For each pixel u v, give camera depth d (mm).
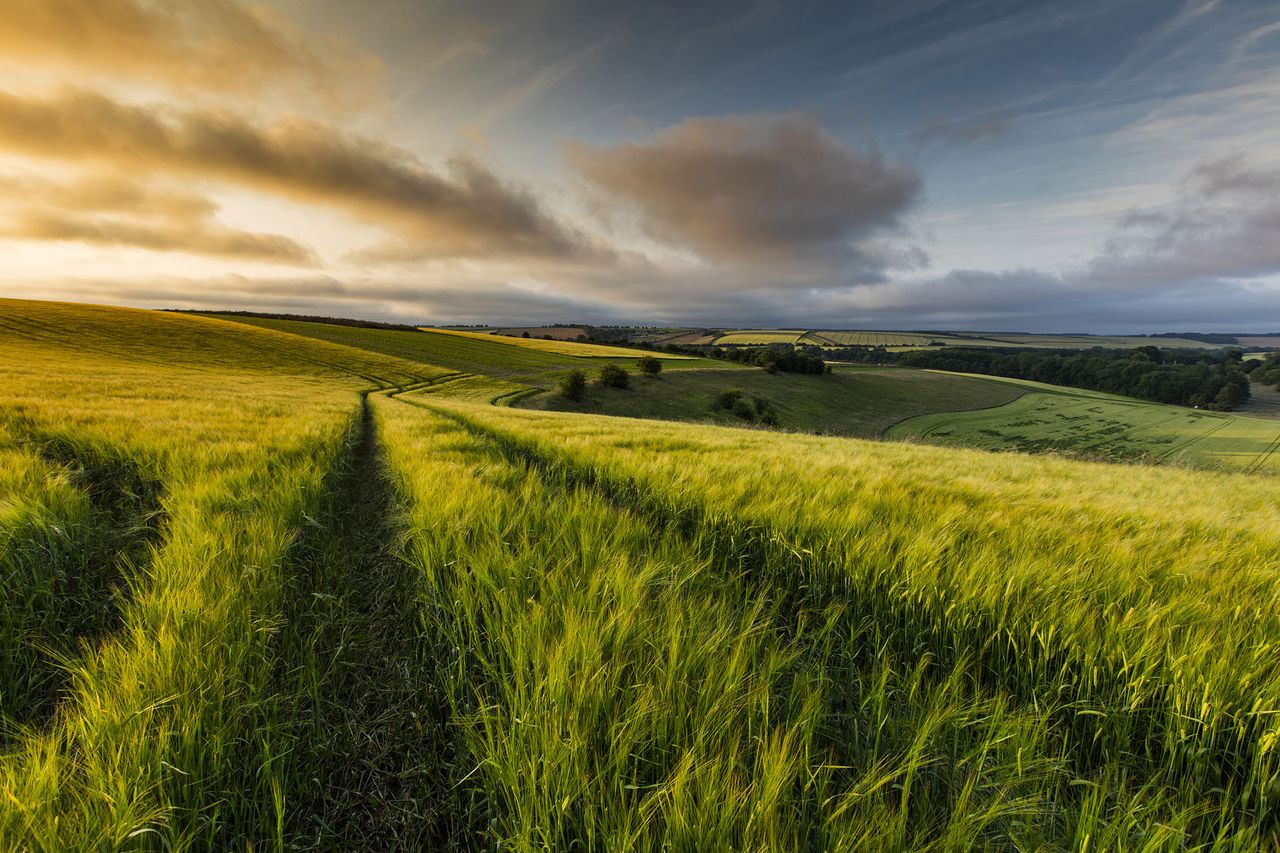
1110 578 2643
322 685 2275
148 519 4289
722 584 2941
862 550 2912
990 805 1514
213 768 1639
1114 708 1950
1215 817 1701
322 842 1676
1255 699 1732
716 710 1629
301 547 3758
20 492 3607
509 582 2414
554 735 1545
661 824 1405
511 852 1497
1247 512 5922
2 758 1605
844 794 1491
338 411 15641
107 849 1323
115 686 1758
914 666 2457
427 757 1938
